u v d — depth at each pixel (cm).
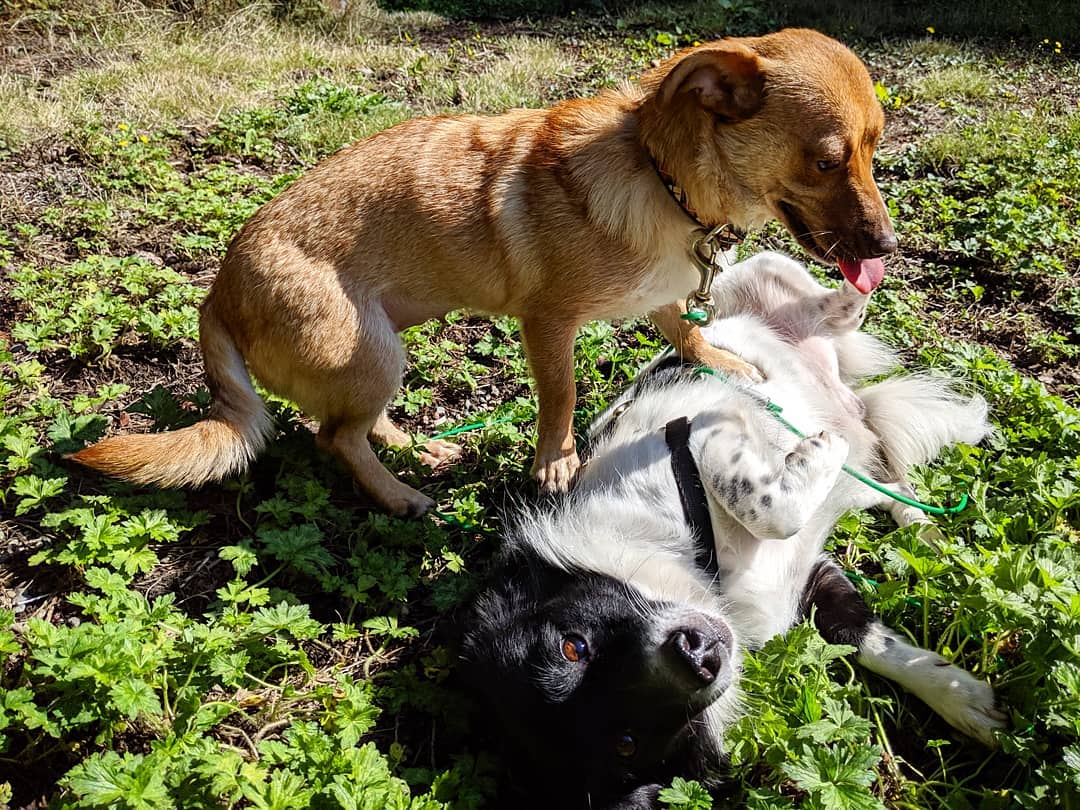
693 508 68
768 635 68
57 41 194
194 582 69
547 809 56
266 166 139
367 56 203
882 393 86
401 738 61
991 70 202
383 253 74
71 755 56
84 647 54
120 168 130
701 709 56
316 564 71
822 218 67
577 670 56
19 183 128
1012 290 110
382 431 84
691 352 82
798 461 67
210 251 113
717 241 75
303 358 71
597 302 74
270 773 54
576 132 73
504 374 97
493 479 82
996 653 63
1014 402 87
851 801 49
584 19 264
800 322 87
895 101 172
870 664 64
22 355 92
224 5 221
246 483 76
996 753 58
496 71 188
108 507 69
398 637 66
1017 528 69
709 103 66
